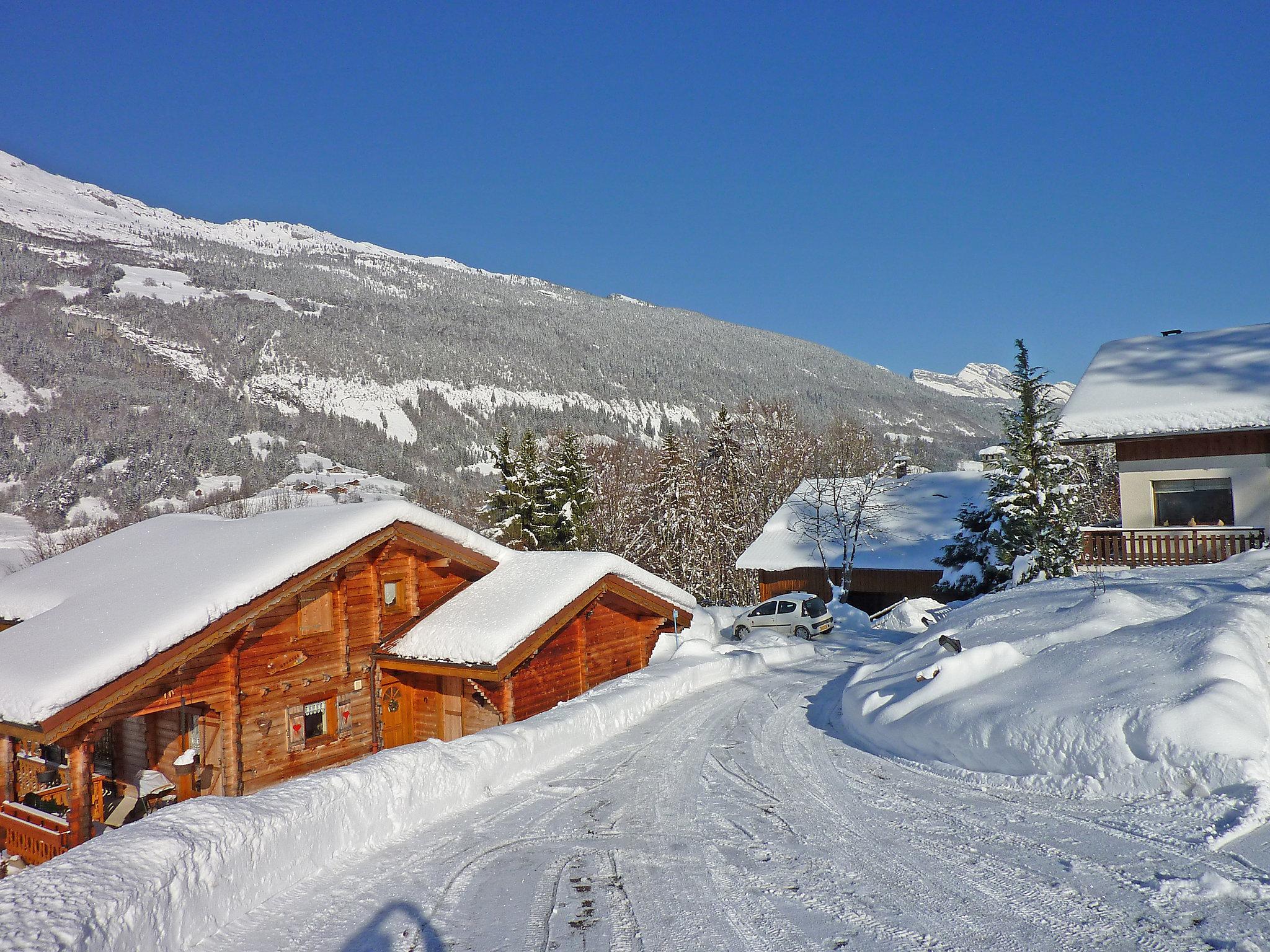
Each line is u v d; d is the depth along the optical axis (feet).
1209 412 66.13
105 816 49.32
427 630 57.82
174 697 45.60
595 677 66.85
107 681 40.24
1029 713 30.66
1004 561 96.78
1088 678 31.55
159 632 42.52
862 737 38.99
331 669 54.70
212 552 53.67
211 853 21.49
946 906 20.71
